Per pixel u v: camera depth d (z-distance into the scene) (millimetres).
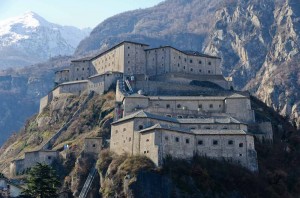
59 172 188750
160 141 160000
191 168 159250
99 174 173000
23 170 197500
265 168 171750
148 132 163500
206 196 153125
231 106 197500
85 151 185625
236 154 166125
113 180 161125
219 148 166625
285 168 176875
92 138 186750
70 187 179125
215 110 199125
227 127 176625
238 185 159125
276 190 163250
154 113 192500
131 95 197875
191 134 166750
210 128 176625
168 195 151875
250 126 191625
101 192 165000
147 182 154125
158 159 157625
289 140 197250
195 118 187000
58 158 196375
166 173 155500
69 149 195625
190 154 164375
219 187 156875
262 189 160375
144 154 163250
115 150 175625
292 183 169875
